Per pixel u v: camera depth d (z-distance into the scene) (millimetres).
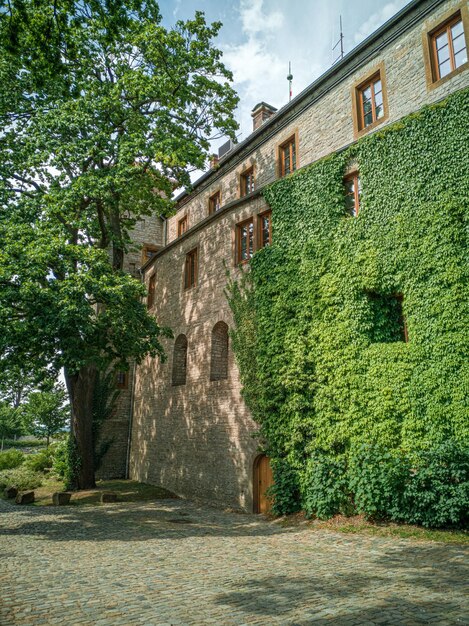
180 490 18125
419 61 13195
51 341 13227
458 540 8430
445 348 10156
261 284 14969
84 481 19953
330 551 8586
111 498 17000
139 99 18250
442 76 12734
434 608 5219
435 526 9227
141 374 23859
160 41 17844
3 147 17578
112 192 18000
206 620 5070
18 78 17016
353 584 6344
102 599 5945
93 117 17109
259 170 19094
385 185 11992
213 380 16984
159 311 22359
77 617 5250
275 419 13352
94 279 14039
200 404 17500
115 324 15078
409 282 11031
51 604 5754
